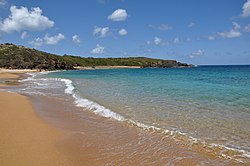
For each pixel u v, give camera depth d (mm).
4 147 6621
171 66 164250
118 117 10453
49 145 6973
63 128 8836
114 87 22844
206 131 8242
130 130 8609
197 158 6172
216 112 10969
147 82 28938
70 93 19078
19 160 5809
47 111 11867
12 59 103438
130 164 5840
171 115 10562
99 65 150750
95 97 16188
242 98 14828
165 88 21250
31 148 6660
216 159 6102
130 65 161625
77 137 7840
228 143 7125
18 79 39312
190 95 16469
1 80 36281
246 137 7578
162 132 8281
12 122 9266
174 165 5785
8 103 13305
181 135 7910
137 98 15391
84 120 10141
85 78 40469
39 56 113625
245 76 43750
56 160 5938
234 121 9375
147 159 6137
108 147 6977
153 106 12602
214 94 16875
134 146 7059
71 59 142500
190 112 11070
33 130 8367
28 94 18453
